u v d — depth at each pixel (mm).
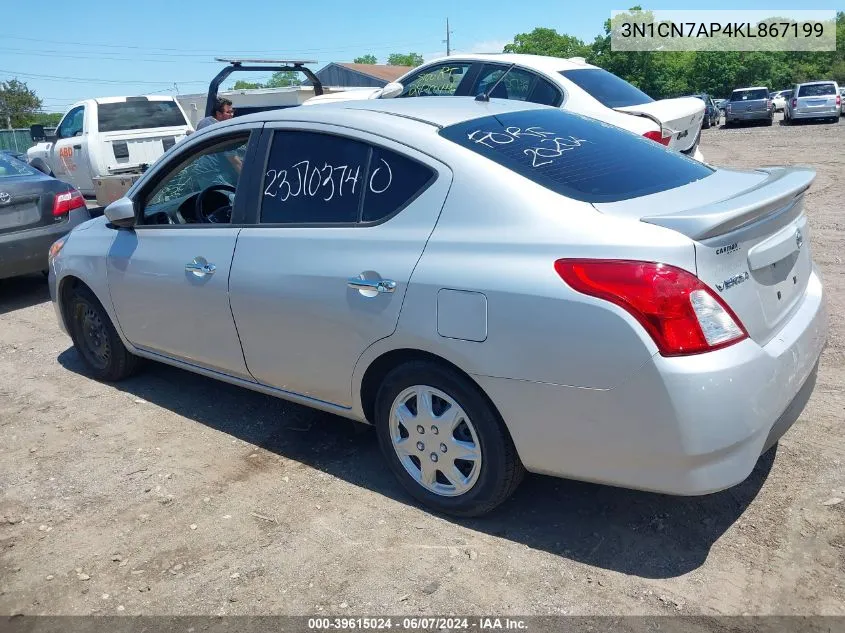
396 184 3242
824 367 4457
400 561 3006
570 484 3488
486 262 2869
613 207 2822
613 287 2584
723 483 2605
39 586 3004
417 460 3346
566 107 7539
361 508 3398
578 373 2660
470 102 3814
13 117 57344
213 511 3449
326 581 2916
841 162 14391
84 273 4734
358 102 3873
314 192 3537
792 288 3080
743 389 2561
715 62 63844
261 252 3648
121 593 2932
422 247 3064
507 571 2910
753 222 2768
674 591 2740
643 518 3184
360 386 3383
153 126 12109
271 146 3760
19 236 6852
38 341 6094
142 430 4332
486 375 2867
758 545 2949
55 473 3883
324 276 3350
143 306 4375
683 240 2564
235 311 3783
